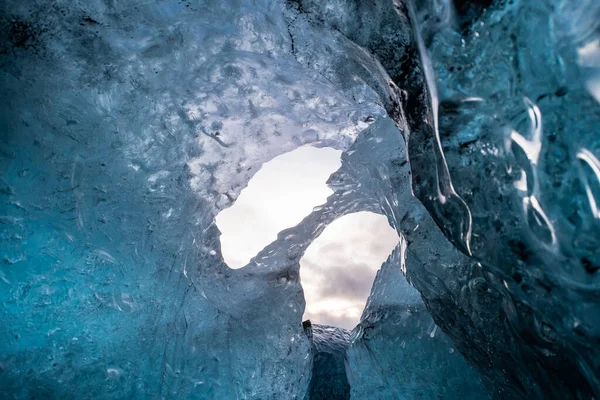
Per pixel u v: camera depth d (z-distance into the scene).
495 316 1.24
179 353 1.99
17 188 1.69
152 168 1.91
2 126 1.64
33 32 1.59
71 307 1.80
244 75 1.83
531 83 0.88
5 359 1.70
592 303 0.87
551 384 1.07
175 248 2.03
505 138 0.93
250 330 2.26
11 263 1.70
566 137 0.85
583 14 0.82
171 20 1.66
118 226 1.86
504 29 0.90
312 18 1.47
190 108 1.88
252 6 1.60
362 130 2.16
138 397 1.85
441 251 1.47
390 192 2.03
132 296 1.91
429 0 0.98
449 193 1.10
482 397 1.92
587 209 0.84
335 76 1.71
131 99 1.78
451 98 0.98
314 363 2.28
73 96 1.71
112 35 1.65
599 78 0.82
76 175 1.77
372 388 2.22
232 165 2.13
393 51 1.27
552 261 0.90
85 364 1.82
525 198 0.92
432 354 2.14
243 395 2.06
